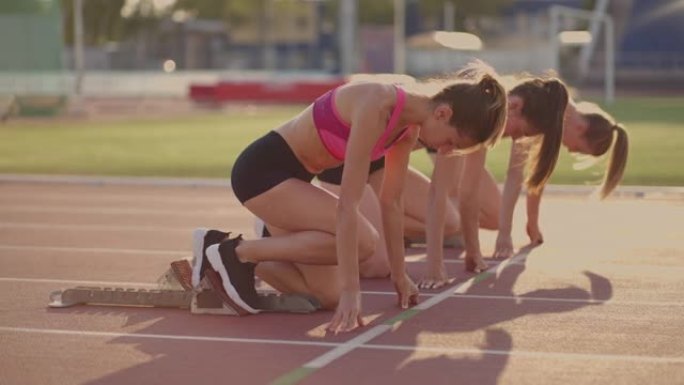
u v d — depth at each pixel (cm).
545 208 1305
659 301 744
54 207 1391
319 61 8825
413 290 730
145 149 2361
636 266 887
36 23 3753
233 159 2084
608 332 652
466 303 739
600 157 944
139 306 736
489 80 647
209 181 1638
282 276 714
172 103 4825
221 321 688
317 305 716
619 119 3034
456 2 8688
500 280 826
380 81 684
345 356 595
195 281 713
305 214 691
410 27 9094
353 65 5844
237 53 8900
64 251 1021
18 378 565
